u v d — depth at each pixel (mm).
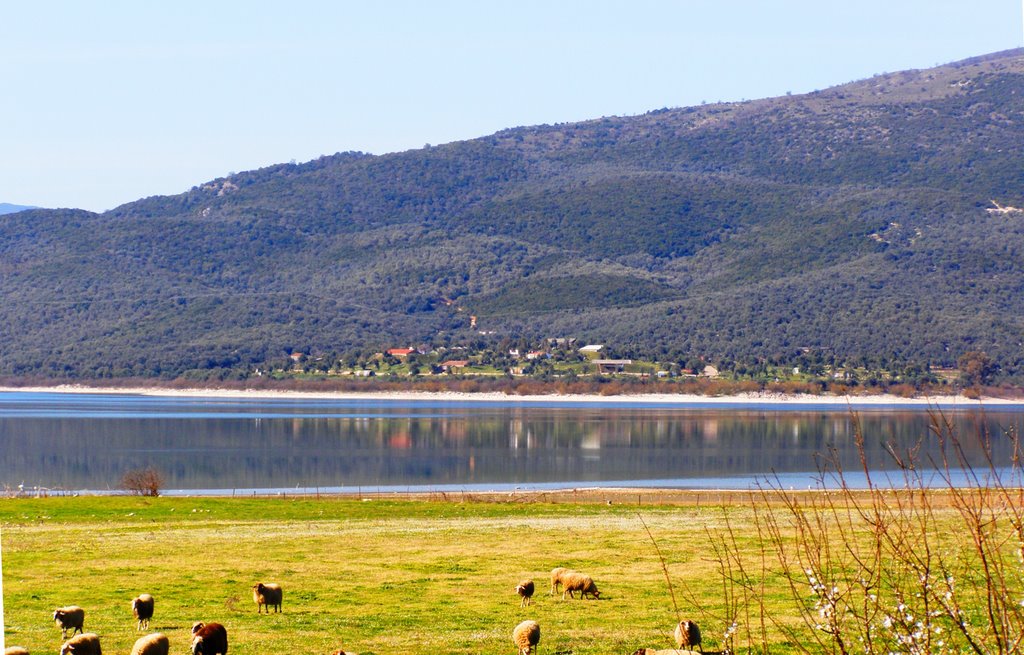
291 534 68062
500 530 69312
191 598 48188
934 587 22812
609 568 54562
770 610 42750
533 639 37094
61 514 80375
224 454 174750
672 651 31094
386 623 42938
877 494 23344
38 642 39375
